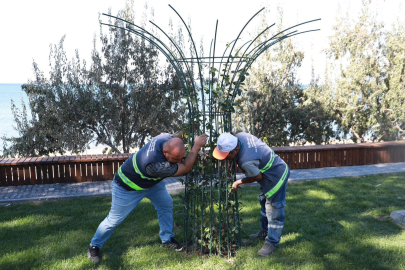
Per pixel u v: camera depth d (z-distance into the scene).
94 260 3.88
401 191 6.48
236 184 3.82
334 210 5.42
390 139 14.02
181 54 3.83
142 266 3.75
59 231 4.77
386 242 4.19
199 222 4.07
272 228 3.91
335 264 3.67
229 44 3.75
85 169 7.67
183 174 3.95
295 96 15.21
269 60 13.84
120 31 11.97
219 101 3.73
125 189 3.72
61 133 11.70
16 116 12.05
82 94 11.62
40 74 11.77
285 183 3.78
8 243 4.38
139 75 12.41
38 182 7.48
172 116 12.79
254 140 3.71
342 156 9.02
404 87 13.59
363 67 13.89
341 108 14.69
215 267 3.71
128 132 13.05
